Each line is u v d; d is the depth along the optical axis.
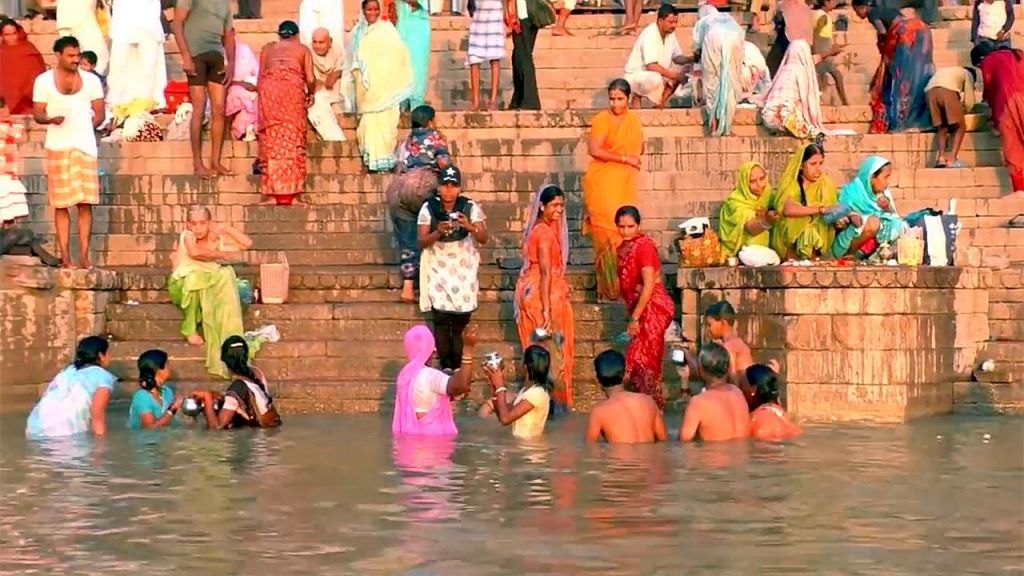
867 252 15.60
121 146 19.64
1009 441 12.95
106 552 8.48
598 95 23.05
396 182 16.38
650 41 20.75
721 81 19.36
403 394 13.59
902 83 19.72
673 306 15.02
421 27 20.59
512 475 10.98
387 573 7.87
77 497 10.22
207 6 18.89
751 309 14.99
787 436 13.23
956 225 15.72
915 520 9.26
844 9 24.06
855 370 14.66
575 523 9.15
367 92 19.30
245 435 13.48
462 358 15.21
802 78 19.22
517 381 15.77
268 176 18.75
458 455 12.11
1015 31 22.94
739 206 15.89
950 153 18.92
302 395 15.59
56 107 16.61
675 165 19.09
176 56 23.53
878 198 15.75
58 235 16.81
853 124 20.27
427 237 15.51
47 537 8.89
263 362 16.14
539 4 20.78
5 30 21.11
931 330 14.91
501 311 16.56
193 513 9.60
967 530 8.96
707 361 13.18
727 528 8.99
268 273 16.69
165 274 17.02
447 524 9.16
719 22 19.56
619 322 16.25
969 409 15.19
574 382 15.82
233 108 19.67
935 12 23.56
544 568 7.94
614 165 16.42
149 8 21.09
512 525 9.09
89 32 22.66
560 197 15.42
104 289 16.56
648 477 10.88
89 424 13.73
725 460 11.73
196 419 14.58
